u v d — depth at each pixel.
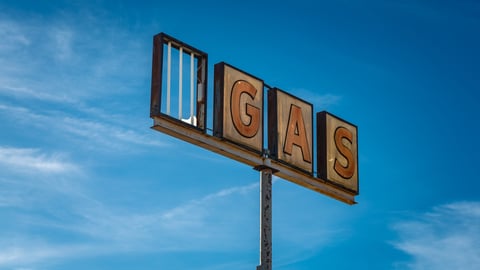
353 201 20.92
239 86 18.62
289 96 19.77
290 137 19.45
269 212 18.44
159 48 17.47
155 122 17.12
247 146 18.39
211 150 18.06
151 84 17.36
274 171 18.89
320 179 20.06
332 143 20.67
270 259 17.98
